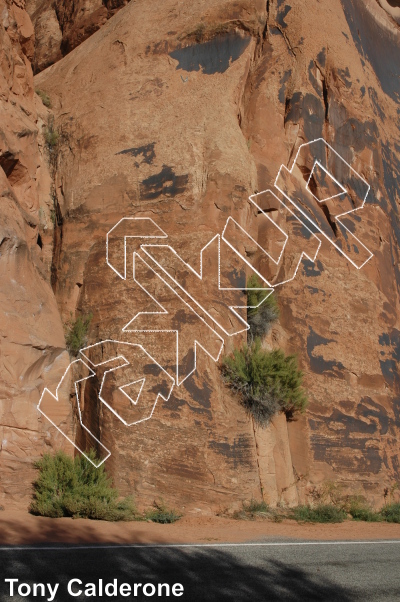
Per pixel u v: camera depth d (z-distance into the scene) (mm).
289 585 7656
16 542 9094
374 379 16328
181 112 16844
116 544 9312
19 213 14609
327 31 20391
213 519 12344
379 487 15141
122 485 12898
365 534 11898
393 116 23078
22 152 15758
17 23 17188
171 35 18547
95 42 20734
